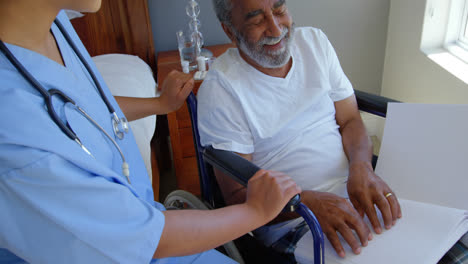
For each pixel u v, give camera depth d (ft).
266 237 3.90
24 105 1.79
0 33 2.02
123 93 5.39
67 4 2.02
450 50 6.00
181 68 6.43
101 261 2.02
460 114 3.47
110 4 6.79
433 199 3.47
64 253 1.95
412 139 3.70
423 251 2.93
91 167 1.93
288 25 3.67
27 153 1.74
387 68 7.72
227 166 3.16
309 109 4.03
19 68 1.93
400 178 3.70
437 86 5.83
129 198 2.04
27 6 2.00
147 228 2.07
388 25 7.50
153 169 6.03
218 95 3.74
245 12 3.51
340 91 4.25
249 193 2.57
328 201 3.27
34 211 1.83
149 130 5.31
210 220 2.30
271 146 3.96
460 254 3.11
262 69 3.88
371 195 3.38
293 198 2.57
